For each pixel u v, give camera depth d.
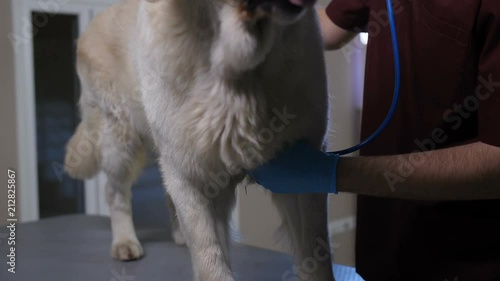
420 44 1.11
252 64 0.92
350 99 2.92
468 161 0.88
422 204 1.13
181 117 0.98
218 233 1.12
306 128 0.99
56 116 2.59
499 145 0.87
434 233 1.13
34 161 2.34
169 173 1.08
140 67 1.12
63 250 1.70
